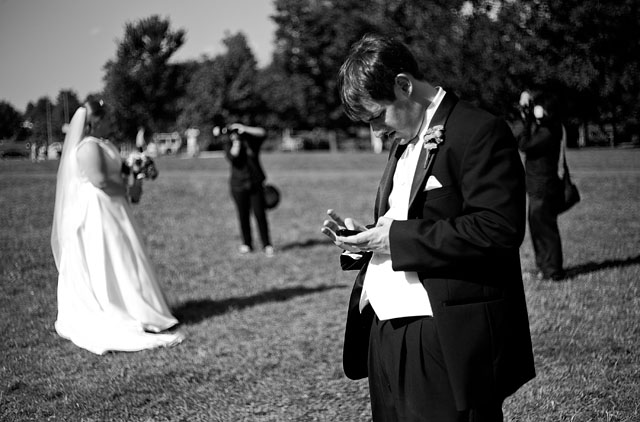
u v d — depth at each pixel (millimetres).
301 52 53469
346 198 15781
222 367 4609
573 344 4676
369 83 2215
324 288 6996
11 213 12766
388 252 2215
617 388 3900
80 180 5379
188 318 5914
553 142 6504
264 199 9195
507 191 2090
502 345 2172
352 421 3746
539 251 6695
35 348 5035
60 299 5301
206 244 10008
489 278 2193
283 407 3949
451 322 2150
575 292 6078
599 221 10430
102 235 5281
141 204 14711
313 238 10500
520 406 3730
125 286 5328
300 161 29141
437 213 2213
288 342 5137
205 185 18938
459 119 2203
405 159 2375
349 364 2662
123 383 4324
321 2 52594
